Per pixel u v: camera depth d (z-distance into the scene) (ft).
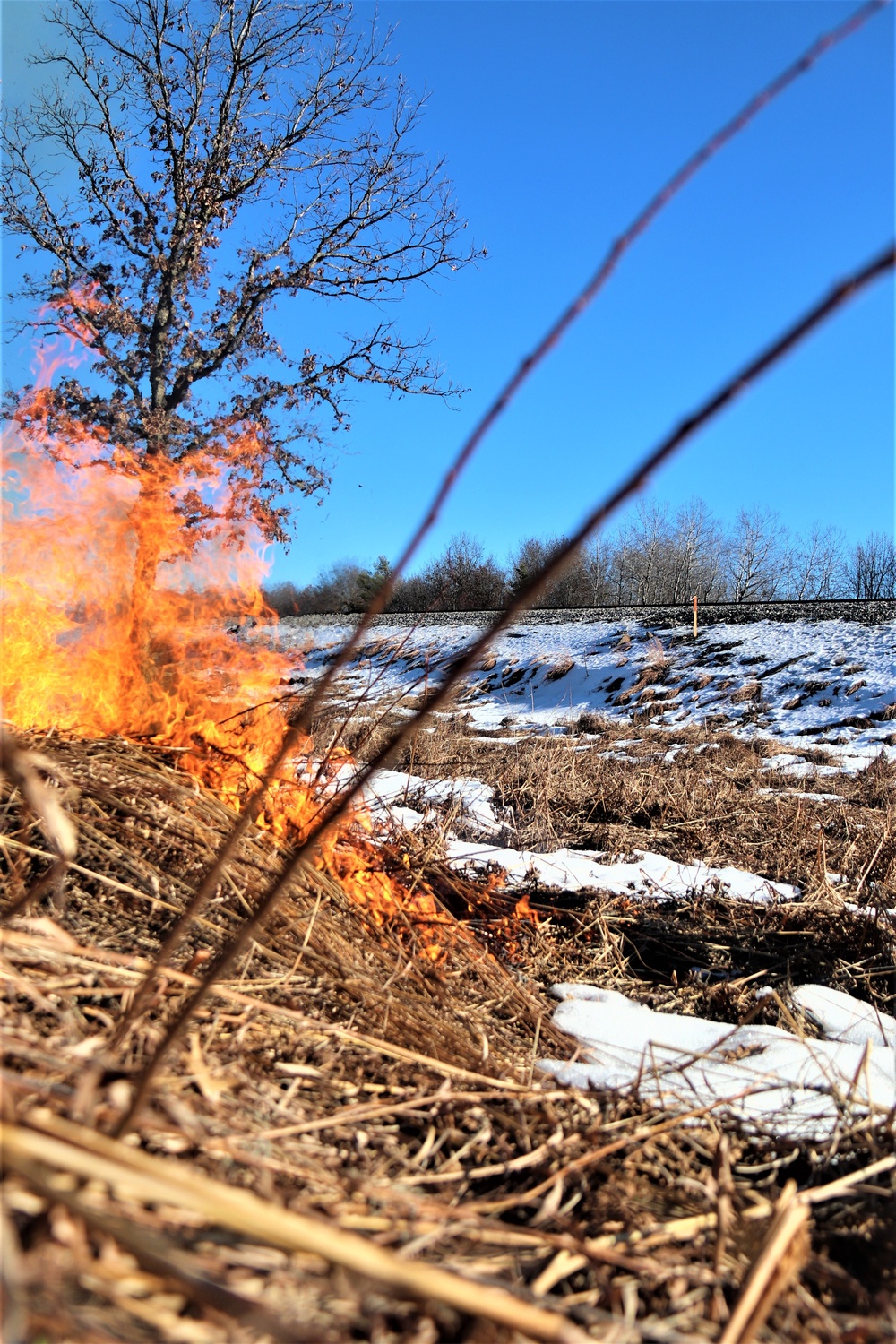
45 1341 3.70
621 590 189.06
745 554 206.18
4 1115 4.23
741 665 72.79
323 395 41.75
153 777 11.30
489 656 84.17
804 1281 5.93
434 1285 3.74
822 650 72.33
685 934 15.83
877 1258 6.46
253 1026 7.86
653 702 67.36
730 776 38.29
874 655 68.80
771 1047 10.87
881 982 13.91
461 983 11.54
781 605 94.17
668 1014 12.41
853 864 20.56
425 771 28.45
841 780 38.47
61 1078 5.66
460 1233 5.43
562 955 14.57
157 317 39.73
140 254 41.39
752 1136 8.18
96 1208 4.29
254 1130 6.11
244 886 10.28
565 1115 7.88
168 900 9.73
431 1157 6.84
